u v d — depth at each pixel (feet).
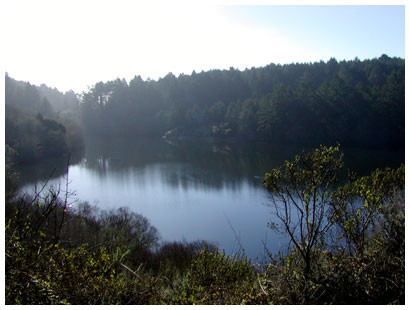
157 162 121.29
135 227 45.19
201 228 53.67
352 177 9.32
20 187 57.06
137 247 31.40
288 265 8.59
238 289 8.80
